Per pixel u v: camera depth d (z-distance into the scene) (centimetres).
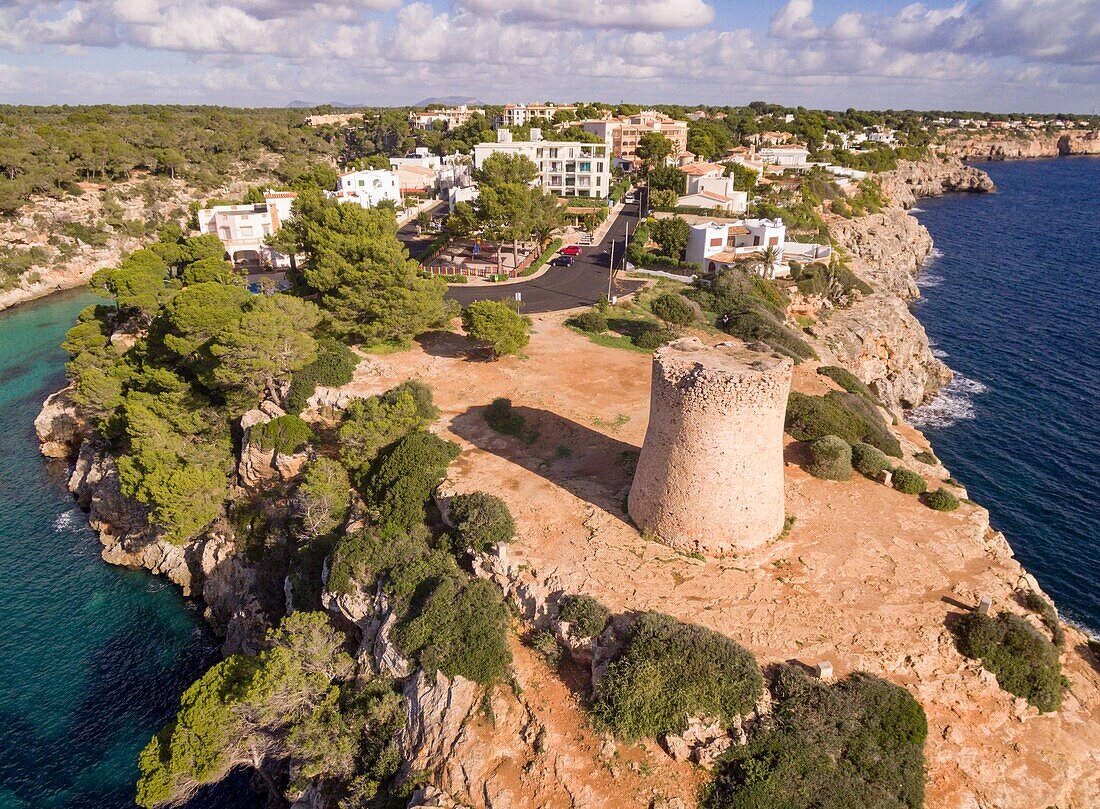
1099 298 11838
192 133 19512
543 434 5106
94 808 3734
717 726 2869
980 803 2764
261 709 3247
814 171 15512
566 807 2750
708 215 11794
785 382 3581
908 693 2995
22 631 4875
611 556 3725
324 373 5784
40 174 13425
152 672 4597
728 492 3647
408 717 3294
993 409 8162
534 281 8944
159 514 4675
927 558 3838
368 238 7288
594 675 3145
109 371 6625
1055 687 3145
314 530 4575
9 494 6450
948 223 18212
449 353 6581
